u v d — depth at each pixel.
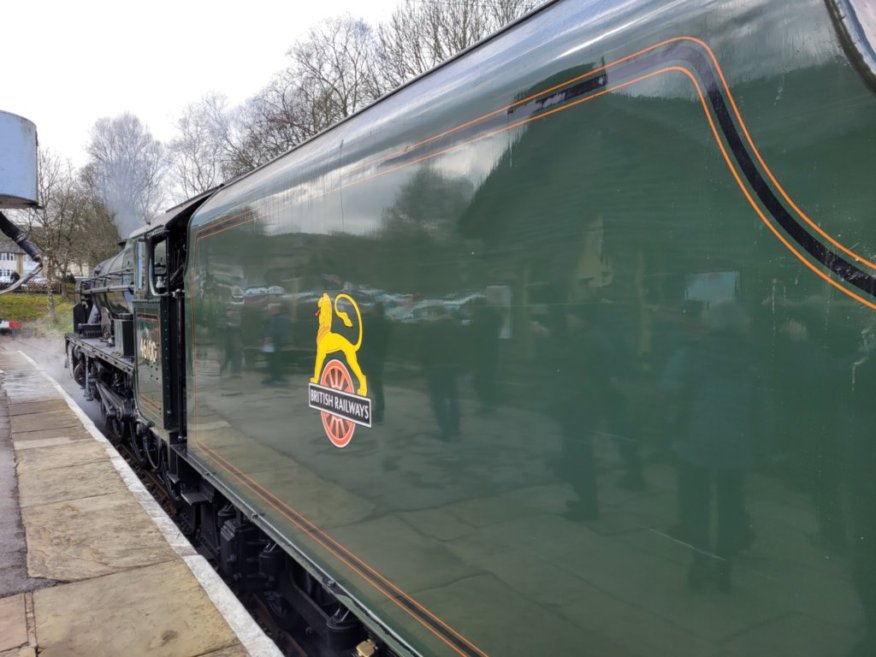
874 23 1.06
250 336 3.58
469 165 1.93
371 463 2.42
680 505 1.32
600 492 1.50
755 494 1.20
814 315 1.11
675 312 1.33
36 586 4.00
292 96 25.42
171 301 5.35
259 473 3.46
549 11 1.91
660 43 1.39
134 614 3.65
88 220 40.41
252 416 3.55
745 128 1.21
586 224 1.54
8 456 7.29
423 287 2.13
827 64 1.09
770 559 1.17
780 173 1.16
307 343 2.94
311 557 2.89
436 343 2.06
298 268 3.02
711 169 1.28
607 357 1.48
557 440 1.61
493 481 1.83
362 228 2.48
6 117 4.80
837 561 1.08
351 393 2.55
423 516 2.12
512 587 1.76
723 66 1.26
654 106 1.39
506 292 1.78
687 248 1.32
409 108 2.28
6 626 3.52
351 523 2.56
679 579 1.33
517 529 1.74
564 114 1.62
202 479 5.25
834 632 1.09
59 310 39.66
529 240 1.71
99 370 10.29
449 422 2.00
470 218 1.92
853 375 1.05
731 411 1.23
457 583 1.97
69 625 3.53
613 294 1.47
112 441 10.09
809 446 1.12
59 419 9.57
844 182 1.07
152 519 5.24
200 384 4.47
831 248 1.08
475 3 21.55
